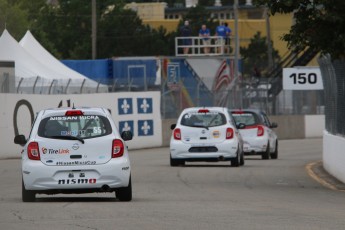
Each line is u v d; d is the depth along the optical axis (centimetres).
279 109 14038
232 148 7700
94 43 16862
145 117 11338
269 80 13762
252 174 7069
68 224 3725
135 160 8862
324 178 6869
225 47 14738
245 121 9131
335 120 7112
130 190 4731
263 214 4134
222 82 14062
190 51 15162
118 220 3866
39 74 10856
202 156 7688
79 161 4628
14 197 5128
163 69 13638
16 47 11000
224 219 3919
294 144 12450
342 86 6688
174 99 12356
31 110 9669
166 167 7769
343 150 6475
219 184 6116
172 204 4616
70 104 10269
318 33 5800
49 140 4647
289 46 5928
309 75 9825
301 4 5769
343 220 3909
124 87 11581
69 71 11719
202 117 7762
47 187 4625
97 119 4709
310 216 4066
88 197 5100
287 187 5991
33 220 3878
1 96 9231
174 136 7769
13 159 9225
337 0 5612
